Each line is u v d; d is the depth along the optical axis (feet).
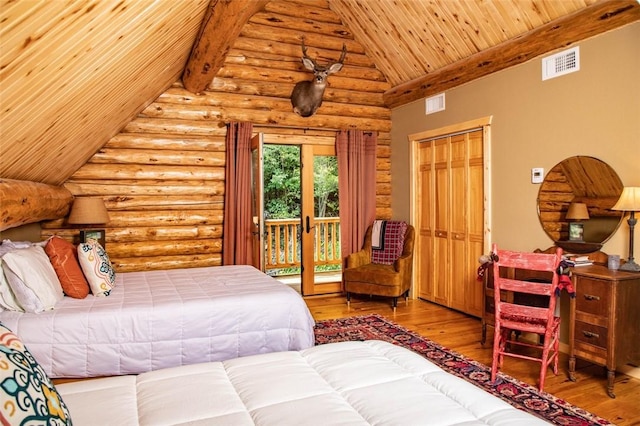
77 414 4.27
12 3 4.25
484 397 4.68
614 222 10.37
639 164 9.86
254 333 9.32
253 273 12.44
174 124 15.92
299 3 17.46
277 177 26.45
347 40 18.28
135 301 9.16
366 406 4.46
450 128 15.70
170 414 4.26
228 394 4.75
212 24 10.56
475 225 14.99
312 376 5.28
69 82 7.41
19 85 5.95
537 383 9.75
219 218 16.71
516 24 12.26
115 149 15.30
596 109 10.74
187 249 16.34
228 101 16.56
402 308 16.47
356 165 18.38
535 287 9.32
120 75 9.65
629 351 9.36
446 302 16.47
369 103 18.95
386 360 5.87
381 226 18.06
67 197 13.47
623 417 8.20
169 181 16.05
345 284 17.01
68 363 8.12
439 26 14.21
